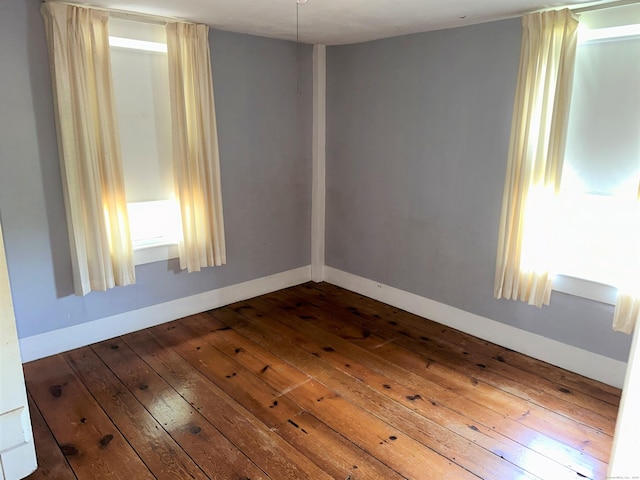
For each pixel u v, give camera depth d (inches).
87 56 115.6
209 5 111.3
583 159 113.8
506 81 122.9
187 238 142.5
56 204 120.0
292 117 168.7
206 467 85.9
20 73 109.8
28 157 113.9
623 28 101.0
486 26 124.8
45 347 124.9
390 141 155.3
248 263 167.9
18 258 116.6
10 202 113.1
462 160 136.2
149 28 126.3
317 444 92.4
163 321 148.1
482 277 136.8
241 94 152.6
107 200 124.0
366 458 88.7
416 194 150.6
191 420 99.7
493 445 92.7
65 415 100.7
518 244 121.0
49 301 123.4
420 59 141.8
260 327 146.6
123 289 137.2
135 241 138.6
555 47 108.8
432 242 148.6
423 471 85.6
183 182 137.7
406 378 117.2
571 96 110.6
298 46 164.6
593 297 113.1
